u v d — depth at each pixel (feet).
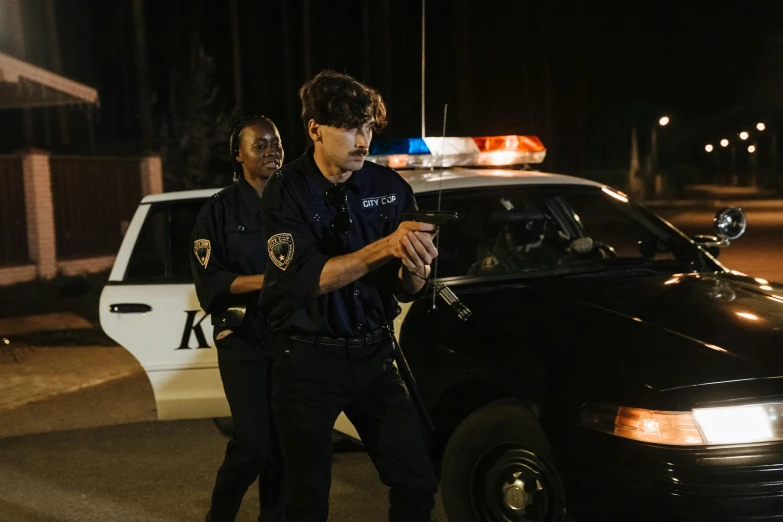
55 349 26.78
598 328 10.89
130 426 18.61
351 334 8.54
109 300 15.30
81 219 41.19
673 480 9.16
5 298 34.35
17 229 37.83
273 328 8.76
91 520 13.52
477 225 14.71
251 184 11.21
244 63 86.99
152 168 44.21
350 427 14.03
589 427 9.77
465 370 11.29
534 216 15.01
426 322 12.25
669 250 15.07
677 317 11.02
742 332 10.47
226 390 10.89
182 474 15.49
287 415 8.70
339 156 8.20
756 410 9.39
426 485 8.64
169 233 15.61
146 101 59.36
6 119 70.38
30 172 37.83
